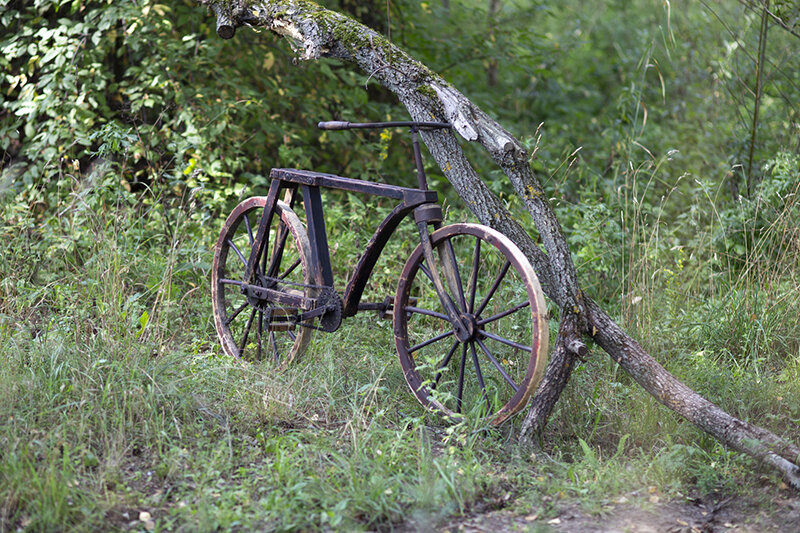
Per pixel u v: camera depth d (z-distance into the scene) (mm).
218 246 5242
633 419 4328
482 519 3396
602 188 7465
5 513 3154
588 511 3473
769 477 3760
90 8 7398
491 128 4227
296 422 4180
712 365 5012
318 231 4625
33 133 6672
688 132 9094
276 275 5000
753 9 6445
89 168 6613
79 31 6711
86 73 6707
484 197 4398
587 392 4617
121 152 6414
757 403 4609
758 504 3590
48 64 7129
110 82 7539
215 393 4340
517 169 4223
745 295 5480
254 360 5020
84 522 3139
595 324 4176
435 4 9523
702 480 3740
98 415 3867
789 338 5320
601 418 4414
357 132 7891
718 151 8258
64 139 6699
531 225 6258
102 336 4609
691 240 6641
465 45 9320
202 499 3311
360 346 5246
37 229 6023
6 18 6949
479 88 10469
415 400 4551
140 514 3273
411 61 4457
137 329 5039
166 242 6387
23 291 5371
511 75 12258
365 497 3410
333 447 3885
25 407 3932
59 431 3730
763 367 5137
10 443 3564
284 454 3725
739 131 7637
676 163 8406
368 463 3658
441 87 4375
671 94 10188
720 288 5953
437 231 4238
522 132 9500
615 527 3363
